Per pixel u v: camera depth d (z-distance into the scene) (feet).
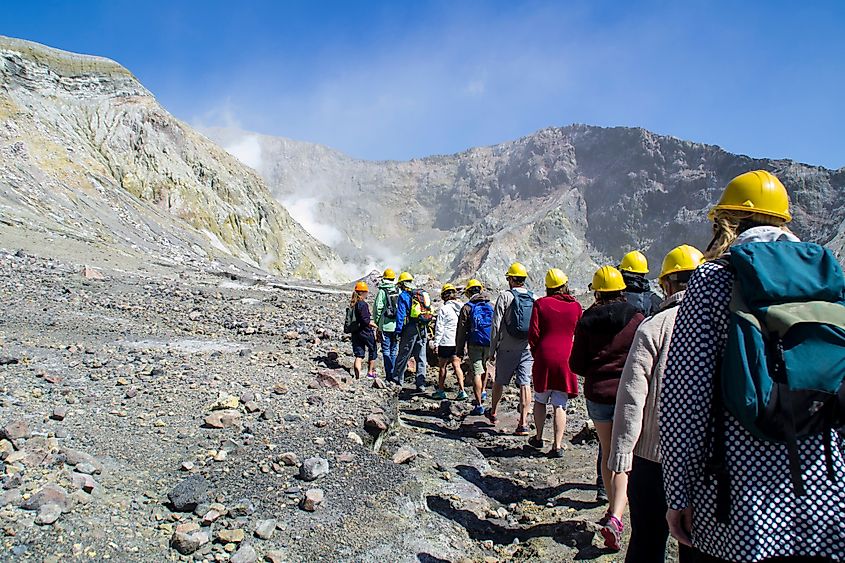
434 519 16.28
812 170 599.16
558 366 22.43
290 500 15.43
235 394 22.20
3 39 172.65
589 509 17.75
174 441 17.62
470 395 32.19
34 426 16.98
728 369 7.05
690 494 7.55
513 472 21.24
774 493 6.97
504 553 15.38
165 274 70.69
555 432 22.68
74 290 45.91
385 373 32.45
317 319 48.19
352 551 13.92
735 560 7.06
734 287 7.39
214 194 219.00
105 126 192.03
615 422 11.58
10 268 50.16
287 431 19.30
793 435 6.75
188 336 34.68
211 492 15.15
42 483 13.89
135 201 148.15
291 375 26.18
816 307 6.86
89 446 16.40
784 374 6.73
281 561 13.09
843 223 485.56
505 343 25.82
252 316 45.88
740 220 8.49
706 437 7.43
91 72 200.13
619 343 15.47
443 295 32.24
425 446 22.30
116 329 33.86
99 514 13.37
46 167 133.90
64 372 22.88
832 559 6.84
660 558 11.29
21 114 149.79
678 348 7.66
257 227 237.66
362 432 20.51
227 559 12.91
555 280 22.79
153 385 22.27
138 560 12.25
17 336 28.37
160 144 206.59
